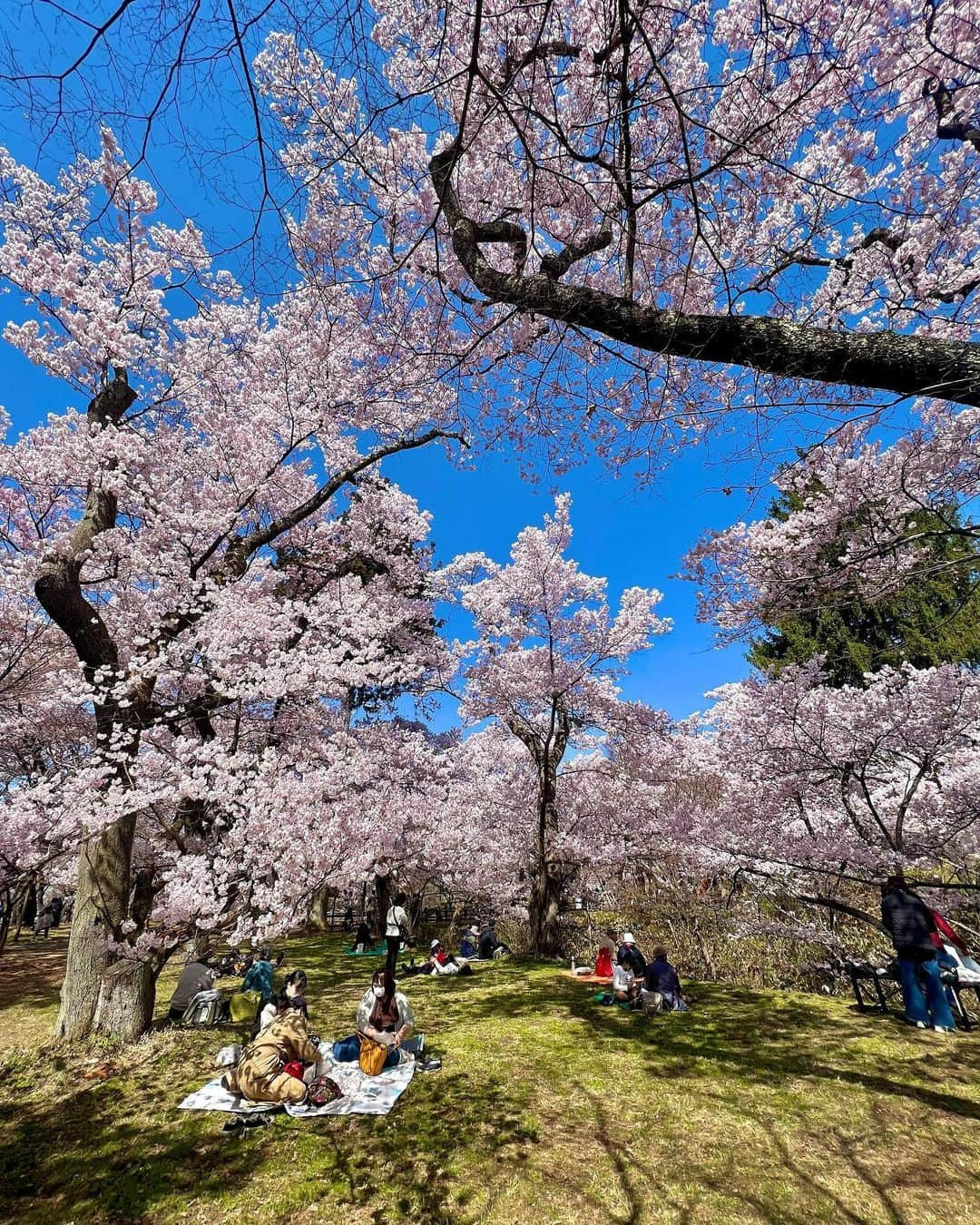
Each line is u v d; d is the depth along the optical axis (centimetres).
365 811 755
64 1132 416
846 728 721
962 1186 318
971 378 207
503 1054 534
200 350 773
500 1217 306
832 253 516
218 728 912
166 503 763
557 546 1171
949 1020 562
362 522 1111
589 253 354
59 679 706
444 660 1267
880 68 410
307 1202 325
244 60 213
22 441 717
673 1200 314
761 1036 563
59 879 796
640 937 1056
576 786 1309
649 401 398
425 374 496
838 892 834
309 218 429
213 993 662
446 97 411
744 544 677
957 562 410
